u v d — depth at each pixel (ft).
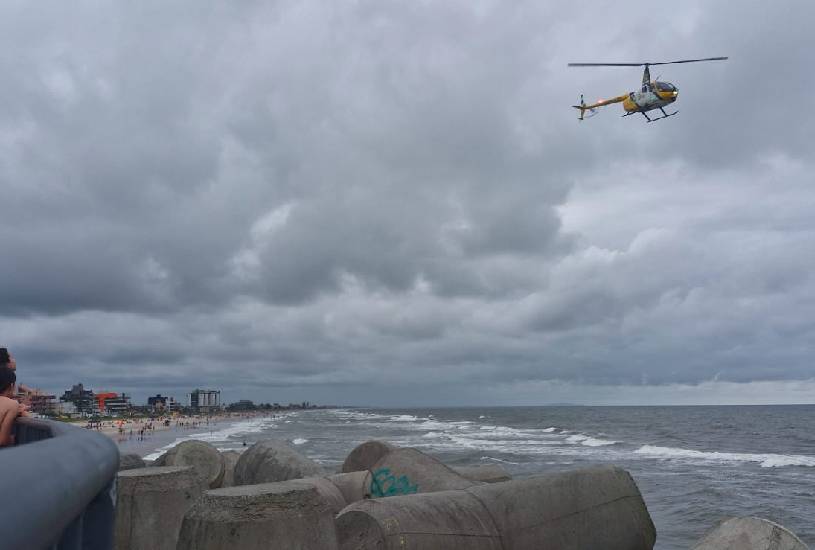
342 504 26.35
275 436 257.14
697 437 233.76
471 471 34.09
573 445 186.80
